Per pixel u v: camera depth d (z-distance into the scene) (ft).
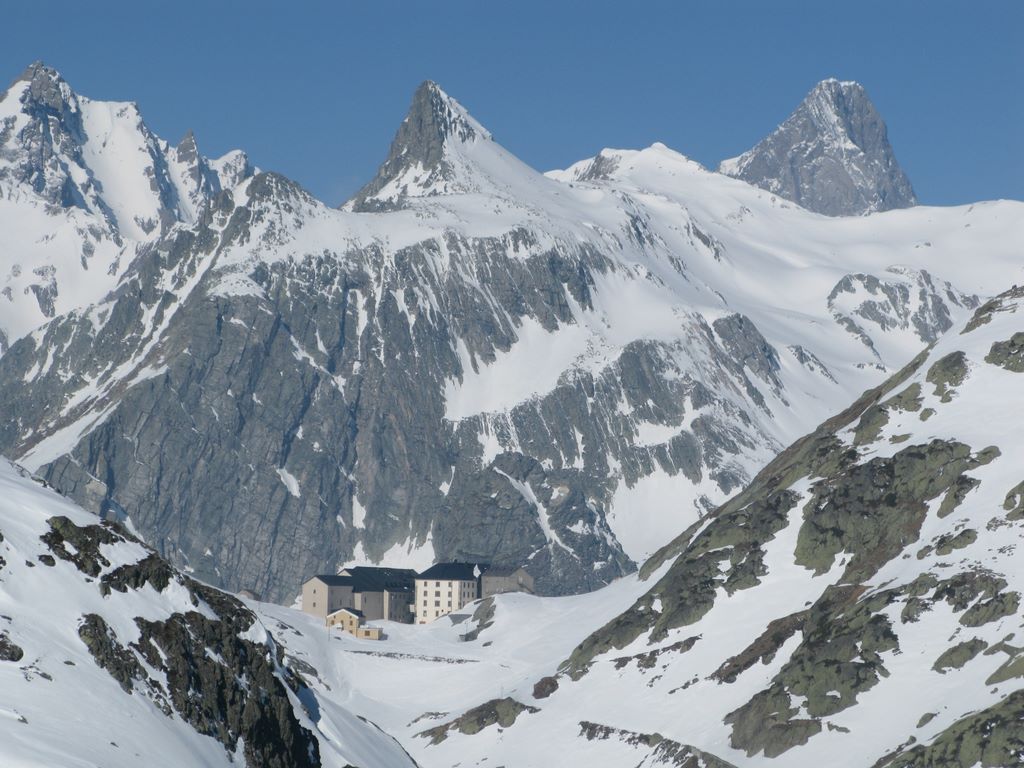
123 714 429.79
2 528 472.44
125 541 511.40
